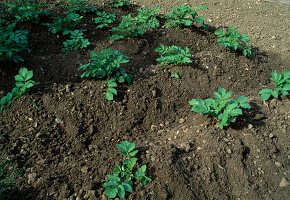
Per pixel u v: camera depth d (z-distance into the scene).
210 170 1.42
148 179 1.36
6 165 1.39
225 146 1.49
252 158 1.49
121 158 1.46
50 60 1.88
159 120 1.70
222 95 1.59
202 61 1.95
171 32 2.17
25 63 1.83
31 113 1.59
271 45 2.21
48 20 2.19
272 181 1.43
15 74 1.76
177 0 2.61
